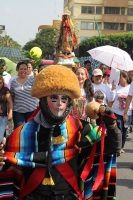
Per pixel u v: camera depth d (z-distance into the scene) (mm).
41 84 2232
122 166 6242
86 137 2412
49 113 2291
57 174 2342
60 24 10133
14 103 6121
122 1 62781
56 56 10094
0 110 5824
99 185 2549
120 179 5520
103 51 7449
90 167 2416
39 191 2336
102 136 2336
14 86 6098
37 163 2311
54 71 2242
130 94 6348
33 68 7766
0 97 5816
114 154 2521
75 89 2262
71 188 2395
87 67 10969
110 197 2592
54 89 2217
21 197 2383
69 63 9719
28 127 2377
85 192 2531
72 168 2385
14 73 10375
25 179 2377
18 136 2361
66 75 2246
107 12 63844
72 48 10141
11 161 2307
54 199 2328
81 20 63688
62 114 2309
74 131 2391
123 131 6980
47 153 2320
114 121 2271
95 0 63219
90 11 63719
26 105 6059
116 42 41094
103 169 2402
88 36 63938
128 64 7250
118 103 6852
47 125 2338
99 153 2490
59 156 2320
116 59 7234
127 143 8219
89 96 4629
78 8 63344
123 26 64625
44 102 2299
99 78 6258
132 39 40750
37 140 2346
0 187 2484
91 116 2352
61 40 9961
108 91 6273
